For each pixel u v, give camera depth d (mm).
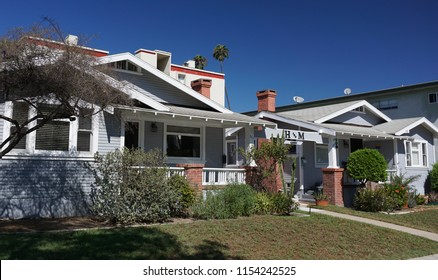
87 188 11477
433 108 25688
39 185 10812
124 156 10648
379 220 13562
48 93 8438
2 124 10406
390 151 20453
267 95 19797
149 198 10523
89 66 8758
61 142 11258
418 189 21469
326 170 16641
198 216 11453
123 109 11773
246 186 13195
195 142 16781
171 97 16094
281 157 14656
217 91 33906
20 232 8461
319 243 9727
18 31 8164
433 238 11586
